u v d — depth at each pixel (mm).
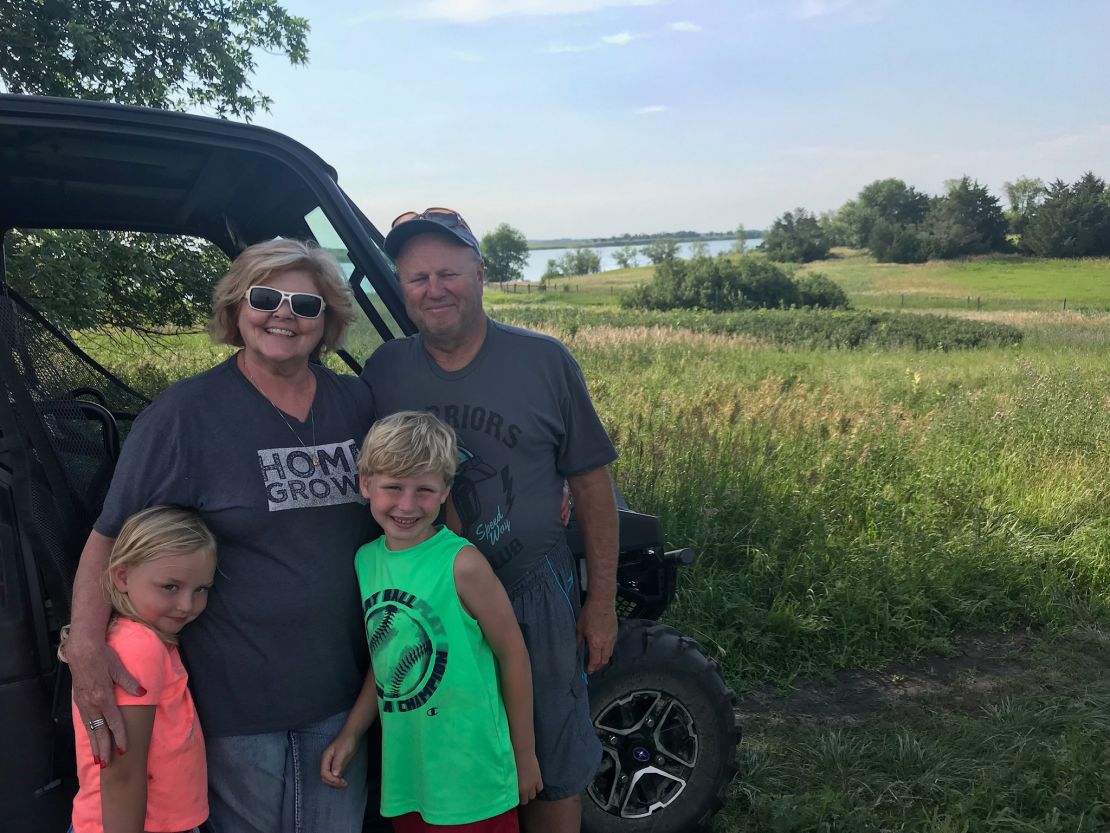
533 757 2100
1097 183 94188
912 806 3102
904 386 12141
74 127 1989
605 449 2223
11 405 1798
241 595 1812
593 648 2322
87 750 1678
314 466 1868
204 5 10539
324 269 1829
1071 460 7266
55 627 1854
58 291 5852
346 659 1960
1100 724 3619
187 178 2688
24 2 8719
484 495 2094
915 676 4242
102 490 2082
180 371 6086
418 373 2104
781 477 6086
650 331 21609
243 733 1861
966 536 5500
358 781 2031
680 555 2857
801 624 4371
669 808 2721
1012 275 79375
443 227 1913
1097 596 5078
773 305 46875
